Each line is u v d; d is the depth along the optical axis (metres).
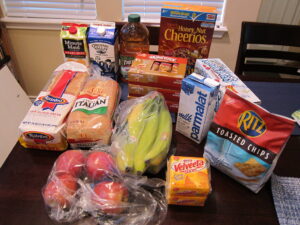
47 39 1.70
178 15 0.80
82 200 0.54
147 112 0.69
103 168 0.57
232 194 0.60
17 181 0.61
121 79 0.99
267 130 0.55
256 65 1.22
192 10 0.80
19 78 1.89
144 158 0.59
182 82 0.68
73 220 0.53
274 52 1.20
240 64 1.21
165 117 0.71
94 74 0.87
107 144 0.68
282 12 1.61
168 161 0.61
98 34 0.83
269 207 0.58
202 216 0.55
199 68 0.82
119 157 0.59
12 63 1.77
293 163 0.68
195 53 0.88
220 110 0.61
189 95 0.68
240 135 0.58
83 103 0.71
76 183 0.56
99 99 0.74
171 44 0.87
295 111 0.84
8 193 0.58
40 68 1.86
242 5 1.50
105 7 1.55
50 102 0.72
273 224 0.54
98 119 0.68
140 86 0.79
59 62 1.83
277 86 0.99
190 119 0.71
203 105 0.66
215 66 0.82
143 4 1.57
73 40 0.83
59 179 0.56
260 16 1.64
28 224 0.53
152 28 1.12
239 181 0.62
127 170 0.58
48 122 0.66
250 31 1.14
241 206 0.58
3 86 1.20
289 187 0.61
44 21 1.59
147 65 0.79
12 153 0.68
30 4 1.60
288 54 1.19
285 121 0.52
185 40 0.85
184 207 0.57
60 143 0.67
